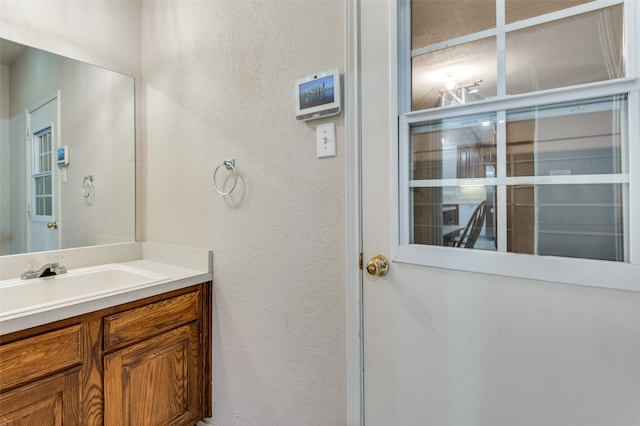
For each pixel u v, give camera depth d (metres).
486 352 0.86
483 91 0.87
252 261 1.31
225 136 1.38
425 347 0.95
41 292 1.29
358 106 1.04
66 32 1.51
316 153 1.12
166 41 1.63
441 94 0.93
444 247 0.92
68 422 1.02
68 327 1.02
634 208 0.70
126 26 1.71
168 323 1.30
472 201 0.89
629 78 0.69
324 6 1.11
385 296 1.01
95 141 1.61
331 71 1.06
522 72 0.82
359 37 1.03
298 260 1.18
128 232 1.72
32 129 1.43
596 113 0.74
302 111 1.12
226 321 1.40
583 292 0.75
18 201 1.40
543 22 0.80
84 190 1.58
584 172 0.76
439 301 0.93
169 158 1.62
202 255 1.46
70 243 1.54
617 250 0.73
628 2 0.71
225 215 1.39
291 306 1.20
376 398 1.03
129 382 1.17
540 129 0.81
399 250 0.98
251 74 1.29
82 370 1.05
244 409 1.34
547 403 0.80
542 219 0.81
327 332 1.12
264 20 1.26
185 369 1.36
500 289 0.85
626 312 0.71
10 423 0.90
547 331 0.79
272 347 1.26
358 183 1.04
